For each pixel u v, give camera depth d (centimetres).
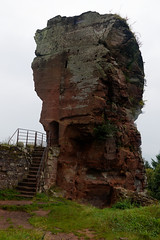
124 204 1194
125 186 1565
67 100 1532
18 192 1170
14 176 1222
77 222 815
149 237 672
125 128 1659
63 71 1600
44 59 1705
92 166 1473
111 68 1516
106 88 1530
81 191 1434
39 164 1344
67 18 1716
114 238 664
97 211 972
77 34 1638
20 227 713
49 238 641
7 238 587
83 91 1480
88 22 1639
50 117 1595
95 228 755
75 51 1599
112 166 1513
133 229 741
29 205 983
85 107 1445
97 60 1498
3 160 1179
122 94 1636
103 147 1457
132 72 1830
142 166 1783
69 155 1512
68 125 1496
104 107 1490
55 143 1595
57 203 1090
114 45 1628
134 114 1855
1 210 905
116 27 1631
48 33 1773
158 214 865
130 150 1703
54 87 1616
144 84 1970
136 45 1800
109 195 1466
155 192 2622
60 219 845
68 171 1468
